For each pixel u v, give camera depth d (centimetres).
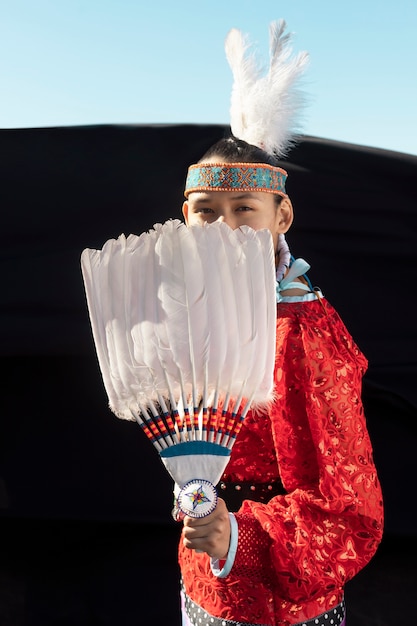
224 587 143
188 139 332
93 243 335
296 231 333
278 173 160
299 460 138
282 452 139
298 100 171
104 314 131
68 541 336
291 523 132
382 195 329
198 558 150
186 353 124
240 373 125
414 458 325
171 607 325
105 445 337
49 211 336
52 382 341
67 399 340
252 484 150
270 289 127
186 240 127
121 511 332
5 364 342
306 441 138
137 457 335
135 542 334
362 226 330
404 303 331
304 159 330
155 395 125
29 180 336
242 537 131
